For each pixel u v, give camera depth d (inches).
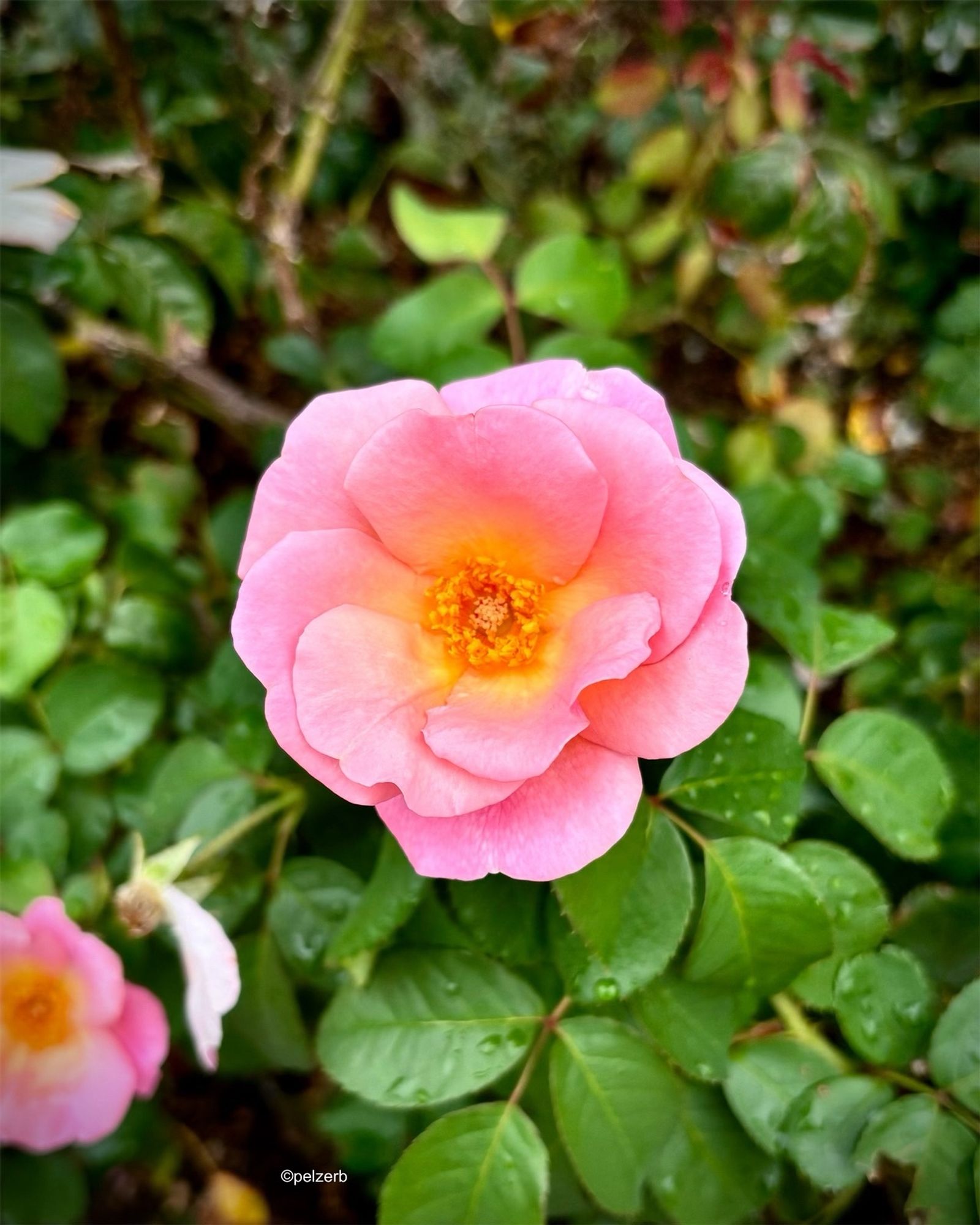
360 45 13.2
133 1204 11.8
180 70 12.1
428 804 6.1
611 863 6.8
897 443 14.0
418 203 9.8
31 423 9.9
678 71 12.0
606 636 6.2
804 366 14.3
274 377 15.1
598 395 6.8
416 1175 6.9
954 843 8.6
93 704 9.0
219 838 8.1
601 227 13.2
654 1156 6.9
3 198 8.2
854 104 11.1
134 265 10.0
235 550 10.5
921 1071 7.3
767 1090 7.3
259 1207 11.7
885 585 12.2
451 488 6.5
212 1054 7.5
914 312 12.5
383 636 6.7
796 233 10.1
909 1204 6.7
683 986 7.2
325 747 6.2
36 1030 7.8
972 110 11.8
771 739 7.1
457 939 7.5
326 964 7.2
